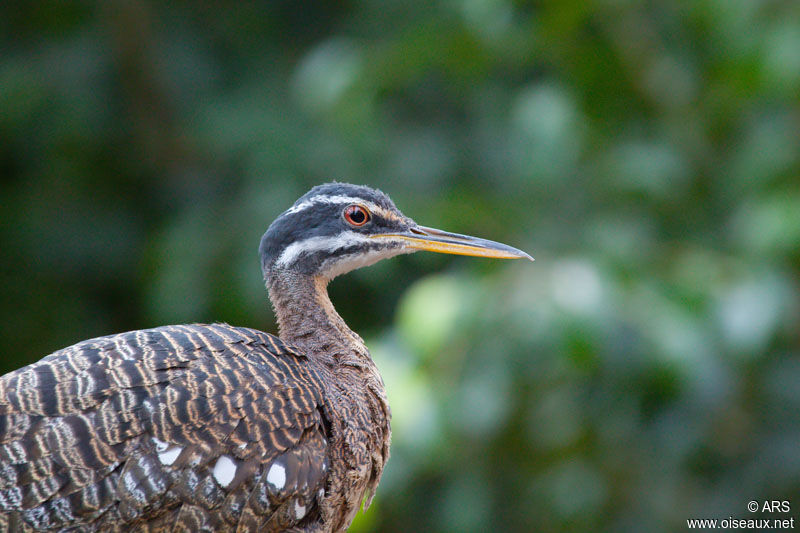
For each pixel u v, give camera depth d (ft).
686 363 34.17
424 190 45.91
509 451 40.68
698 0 39.55
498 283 35.27
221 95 49.57
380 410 26.43
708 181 40.81
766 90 39.22
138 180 51.06
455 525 39.73
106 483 20.71
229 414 22.02
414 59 40.32
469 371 35.40
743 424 38.42
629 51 40.37
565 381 38.06
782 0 39.11
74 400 21.21
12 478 20.34
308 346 27.09
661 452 38.27
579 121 40.81
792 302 36.94
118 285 51.11
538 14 40.91
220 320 45.34
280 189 45.21
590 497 39.27
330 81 39.91
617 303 34.58
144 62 48.57
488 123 47.26
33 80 48.11
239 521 21.84
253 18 50.88
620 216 39.88
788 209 35.63
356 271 45.44
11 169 51.70
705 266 37.52
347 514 25.08
